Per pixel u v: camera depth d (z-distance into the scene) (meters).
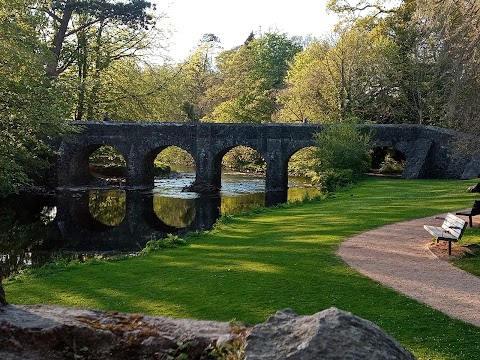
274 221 22.83
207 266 14.53
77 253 22.77
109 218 32.44
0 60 28.77
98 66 48.22
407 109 50.06
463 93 25.89
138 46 50.09
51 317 6.46
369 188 33.81
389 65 50.00
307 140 43.69
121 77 49.59
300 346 4.46
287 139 43.94
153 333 6.05
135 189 44.12
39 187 43.25
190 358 5.68
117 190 43.66
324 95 52.56
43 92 29.27
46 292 12.70
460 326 9.29
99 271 14.84
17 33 29.80
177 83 53.97
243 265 14.25
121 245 24.78
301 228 19.89
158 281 13.23
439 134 41.72
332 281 12.18
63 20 45.81
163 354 5.79
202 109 79.31
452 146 33.47
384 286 11.70
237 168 66.00
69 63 48.00
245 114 64.38
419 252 14.90
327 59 52.09
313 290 11.55
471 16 24.53
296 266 13.68
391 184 35.94
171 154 72.75
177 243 18.55
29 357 5.97
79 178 45.81
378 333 4.80
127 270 14.78
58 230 28.62
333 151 40.91
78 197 39.97
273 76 80.25
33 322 6.31
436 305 10.41
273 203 36.59
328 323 4.67
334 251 15.23
